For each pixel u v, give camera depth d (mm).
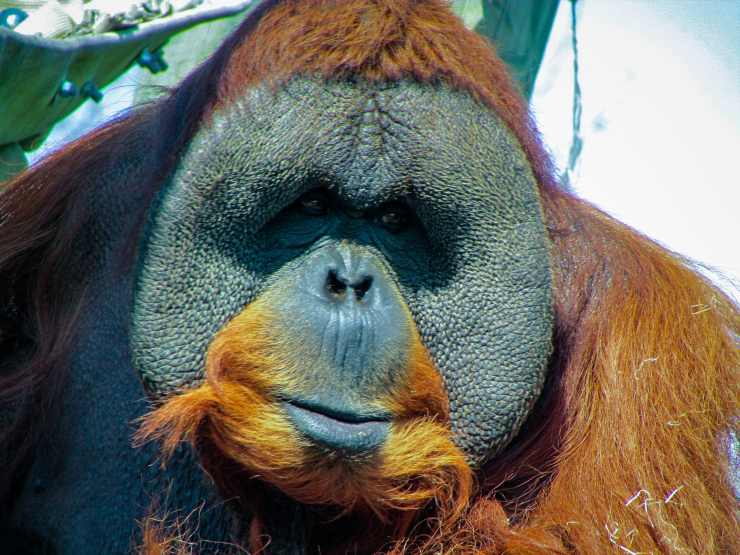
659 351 5617
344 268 4789
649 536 5215
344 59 4859
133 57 7363
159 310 4875
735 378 5777
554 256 5672
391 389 4676
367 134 4824
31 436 5934
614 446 5398
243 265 4875
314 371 4621
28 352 6156
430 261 4992
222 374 4746
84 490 5641
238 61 4973
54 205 6074
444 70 4965
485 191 4906
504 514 5246
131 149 5820
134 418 5465
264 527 5125
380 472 4695
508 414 4977
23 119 6836
